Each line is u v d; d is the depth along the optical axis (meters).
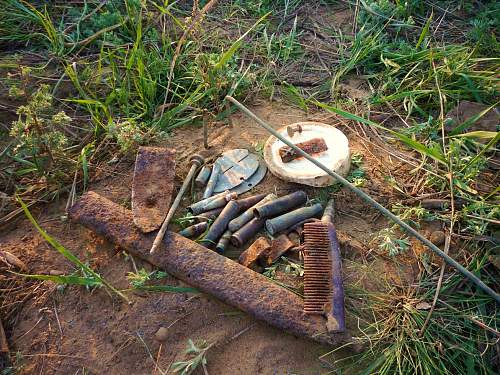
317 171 0.50
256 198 0.48
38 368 0.40
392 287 0.44
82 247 0.46
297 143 0.52
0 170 0.53
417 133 0.56
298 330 0.39
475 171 0.50
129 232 0.44
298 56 0.67
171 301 0.42
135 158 0.54
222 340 0.40
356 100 0.61
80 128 0.57
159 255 0.43
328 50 0.68
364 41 0.66
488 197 0.48
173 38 0.68
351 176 0.51
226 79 0.60
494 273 0.45
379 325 0.41
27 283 0.44
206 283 0.41
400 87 0.62
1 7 0.68
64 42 0.66
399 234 0.47
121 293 0.43
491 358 0.41
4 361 0.40
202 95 0.57
